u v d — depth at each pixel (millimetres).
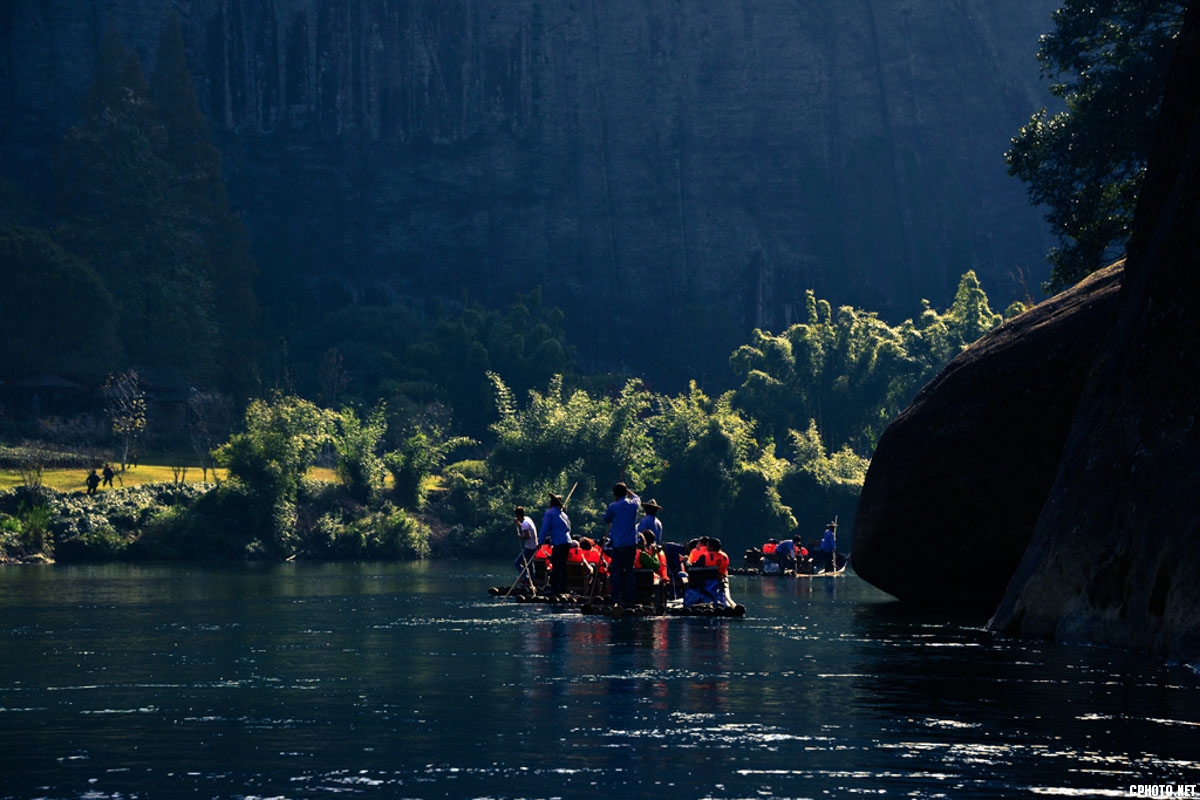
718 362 162750
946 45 181000
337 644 13344
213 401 99188
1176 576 12297
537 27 173750
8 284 97938
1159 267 14562
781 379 112562
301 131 164625
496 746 6902
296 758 6562
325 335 138500
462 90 170875
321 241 163375
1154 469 13531
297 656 12000
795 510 90000
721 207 174125
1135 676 10508
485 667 11008
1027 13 181000
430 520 70812
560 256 169625
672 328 168750
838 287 174250
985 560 23422
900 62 180500
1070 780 5961
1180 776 6074
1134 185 43375
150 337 112188
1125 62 43625
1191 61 16188
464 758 6547
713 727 7586
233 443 62281
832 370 111875
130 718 7980
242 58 163375
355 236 164875
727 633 15305
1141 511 13570
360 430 71312
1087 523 14820
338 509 66812
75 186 130625
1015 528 22594
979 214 178750
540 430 76688
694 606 19641
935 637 15016
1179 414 13602
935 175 179500
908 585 24609
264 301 150875
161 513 58562
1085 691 9430
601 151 173750
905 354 111375
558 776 6078
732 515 83688
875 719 7938
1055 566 15289
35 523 52719
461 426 115375
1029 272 176750
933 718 7988
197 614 18641
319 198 164000
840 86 180125
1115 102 42500
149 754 6684
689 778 6031
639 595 20203
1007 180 178625
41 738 7211
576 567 23094
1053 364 21531
